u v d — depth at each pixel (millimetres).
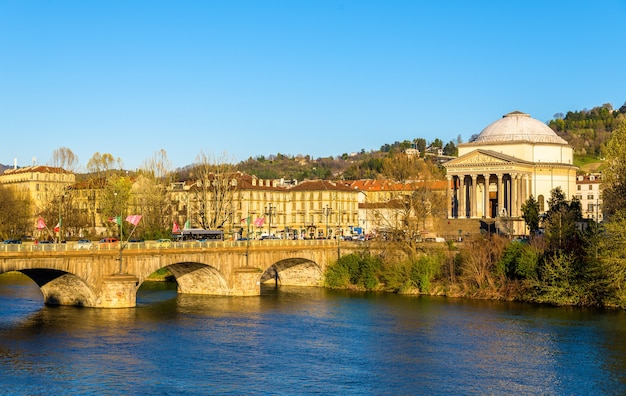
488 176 195250
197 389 69938
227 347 87250
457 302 125000
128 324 99125
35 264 97250
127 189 186125
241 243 132125
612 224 115562
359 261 147625
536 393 70312
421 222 160000
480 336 94750
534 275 125375
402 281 139750
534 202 168250
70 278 107000
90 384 70812
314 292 140625
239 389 70312
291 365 79438
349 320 106375
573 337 93875
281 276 157250
